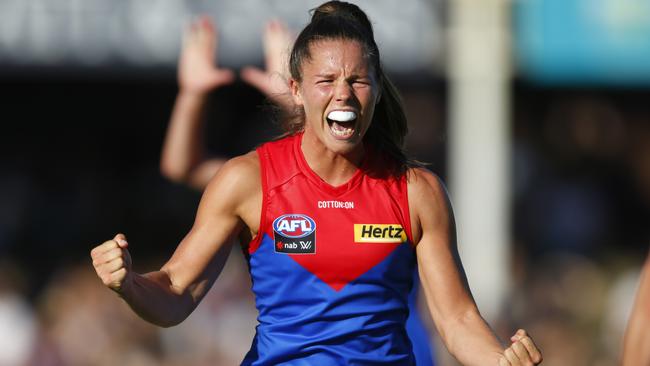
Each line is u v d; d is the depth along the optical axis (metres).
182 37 35.44
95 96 47.97
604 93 47.75
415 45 35.69
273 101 15.88
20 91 47.56
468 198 38.09
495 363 13.75
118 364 35.28
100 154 47.69
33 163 47.31
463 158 38.06
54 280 41.56
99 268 13.11
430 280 14.53
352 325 14.19
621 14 36.34
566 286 37.66
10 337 35.66
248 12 34.81
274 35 21.75
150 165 47.78
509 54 36.44
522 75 36.84
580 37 36.38
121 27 35.62
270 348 14.33
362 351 14.27
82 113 47.88
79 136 47.72
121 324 36.06
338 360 14.20
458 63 36.44
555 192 44.53
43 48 35.69
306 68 13.84
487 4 36.16
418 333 18.00
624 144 47.47
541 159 46.47
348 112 13.65
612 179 46.69
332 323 14.20
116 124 48.00
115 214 46.66
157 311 13.84
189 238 14.44
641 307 14.86
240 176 14.28
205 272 14.39
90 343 35.56
